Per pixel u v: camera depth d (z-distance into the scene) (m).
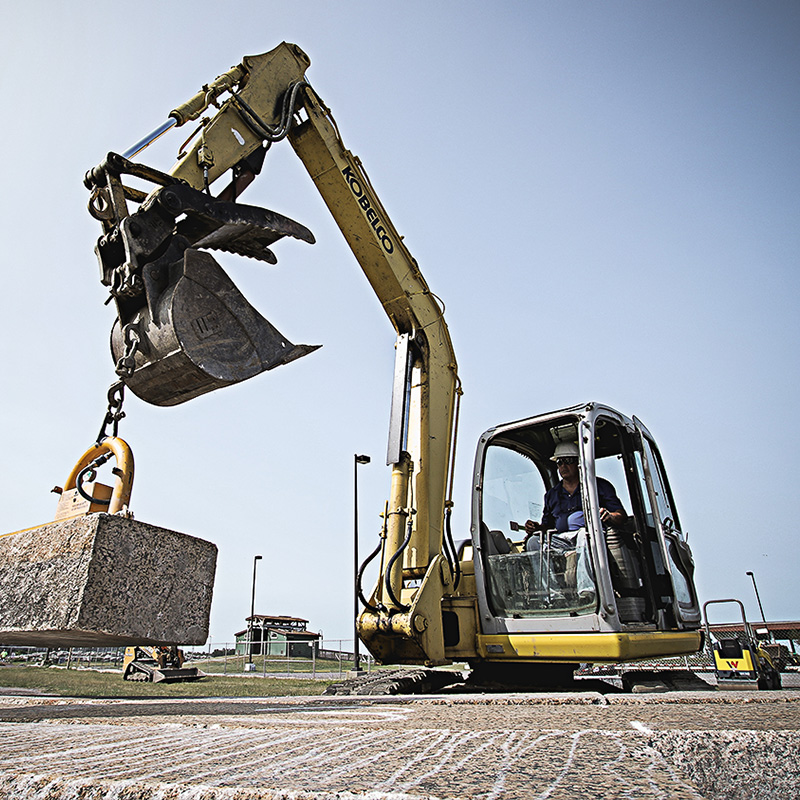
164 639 2.42
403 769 0.91
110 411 3.58
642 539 5.55
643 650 4.93
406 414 6.30
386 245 6.63
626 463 5.88
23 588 2.41
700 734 1.23
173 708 2.60
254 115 5.36
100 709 2.46
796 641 15.49
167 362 3.49
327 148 6.36
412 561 5.88
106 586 2.28
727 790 1.17
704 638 6.18
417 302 6.79
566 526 5.64
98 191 3.96
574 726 1.50
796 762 1.19
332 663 21.08
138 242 3.59
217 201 3.86
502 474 6.26
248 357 3.73
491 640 5.38
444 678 6.31
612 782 0.83
